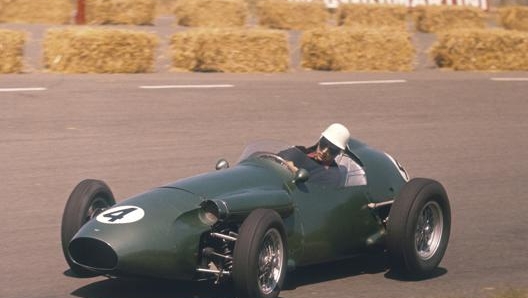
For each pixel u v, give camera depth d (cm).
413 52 7406
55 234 3316
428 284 2881
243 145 4812
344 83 6500
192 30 6694
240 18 8994
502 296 2638
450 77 7131
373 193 2997
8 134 4669
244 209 2559
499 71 7625
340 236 2859
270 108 5603
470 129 5575
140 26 8588
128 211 2511
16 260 2981
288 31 9050
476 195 4244
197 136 4903
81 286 2712
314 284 2831
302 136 5069
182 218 2512
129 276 2462
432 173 4609
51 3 8319
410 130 5419
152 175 4216
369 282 2881
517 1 13812
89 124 4947
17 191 3869
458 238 3509
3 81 5706
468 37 7588
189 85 6009
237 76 6494
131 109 5291
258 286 2423
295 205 2738
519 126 5753
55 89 5584
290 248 2684
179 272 2489
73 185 3997
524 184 4503
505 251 3344
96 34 6191
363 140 5100
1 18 8169
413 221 2820
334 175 2914
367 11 9662
